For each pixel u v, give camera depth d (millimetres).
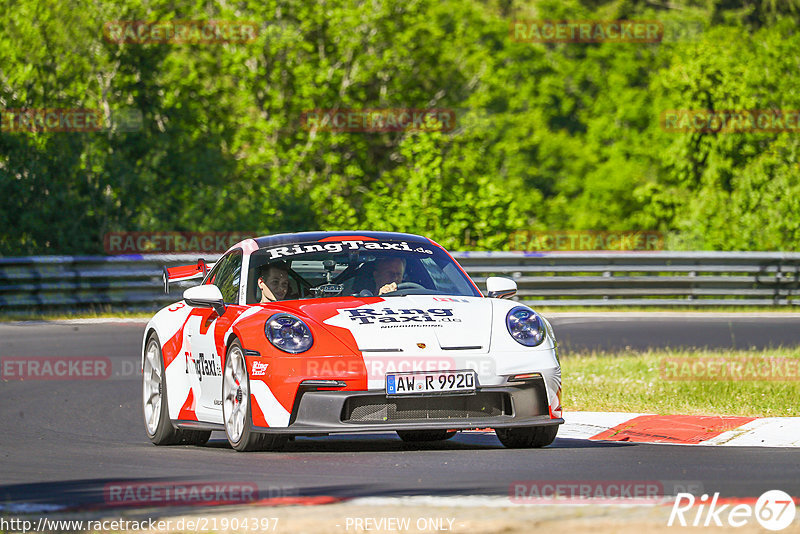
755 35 144000
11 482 22000
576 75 189750
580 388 37469
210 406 27625
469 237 91938
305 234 30469
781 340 57438
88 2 96750
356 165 121750
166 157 100125
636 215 165375
